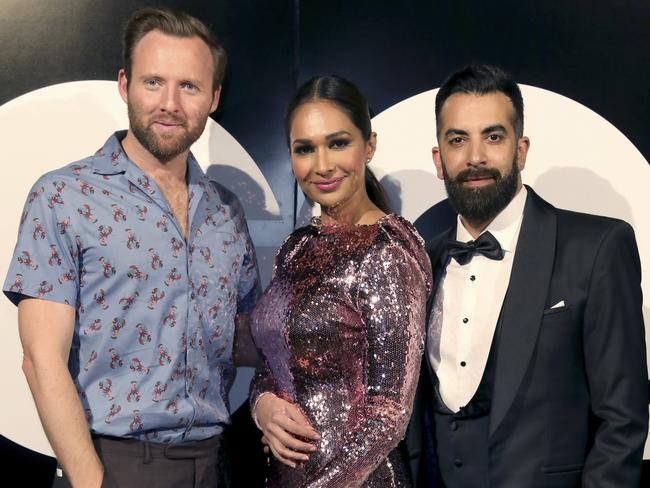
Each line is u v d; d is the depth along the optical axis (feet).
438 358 6.76
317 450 6.14
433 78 8.36
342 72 8.41
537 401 6.22
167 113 6.47
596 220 6.51
